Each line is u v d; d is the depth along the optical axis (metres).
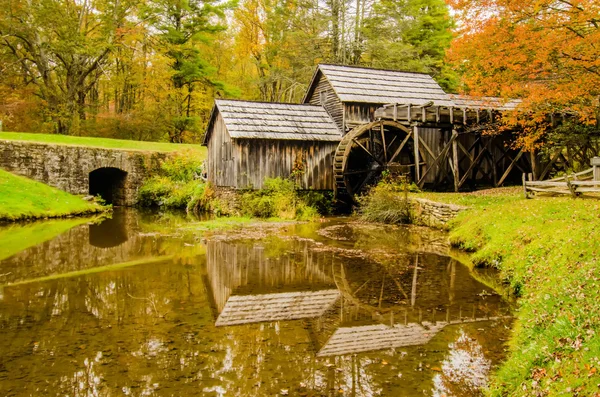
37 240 13.18
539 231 9.10
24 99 29.08
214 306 7.20
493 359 5.22
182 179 25.02
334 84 20.19
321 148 19.55
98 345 5.60
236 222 16.58
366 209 17.09
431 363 5.14
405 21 31.94
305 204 18.47
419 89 21.56
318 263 10.15
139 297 7.67
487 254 9.67
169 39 33.91
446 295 7.71
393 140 19.72
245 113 19.17
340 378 4.79
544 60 10.40
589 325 4.78
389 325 6.35
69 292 7.95
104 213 20.48
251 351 5.45
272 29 37.09
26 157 20.55
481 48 11.09
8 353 5.34
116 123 31.27
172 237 13.75
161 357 5.27
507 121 13.12
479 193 16.95
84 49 27.77
